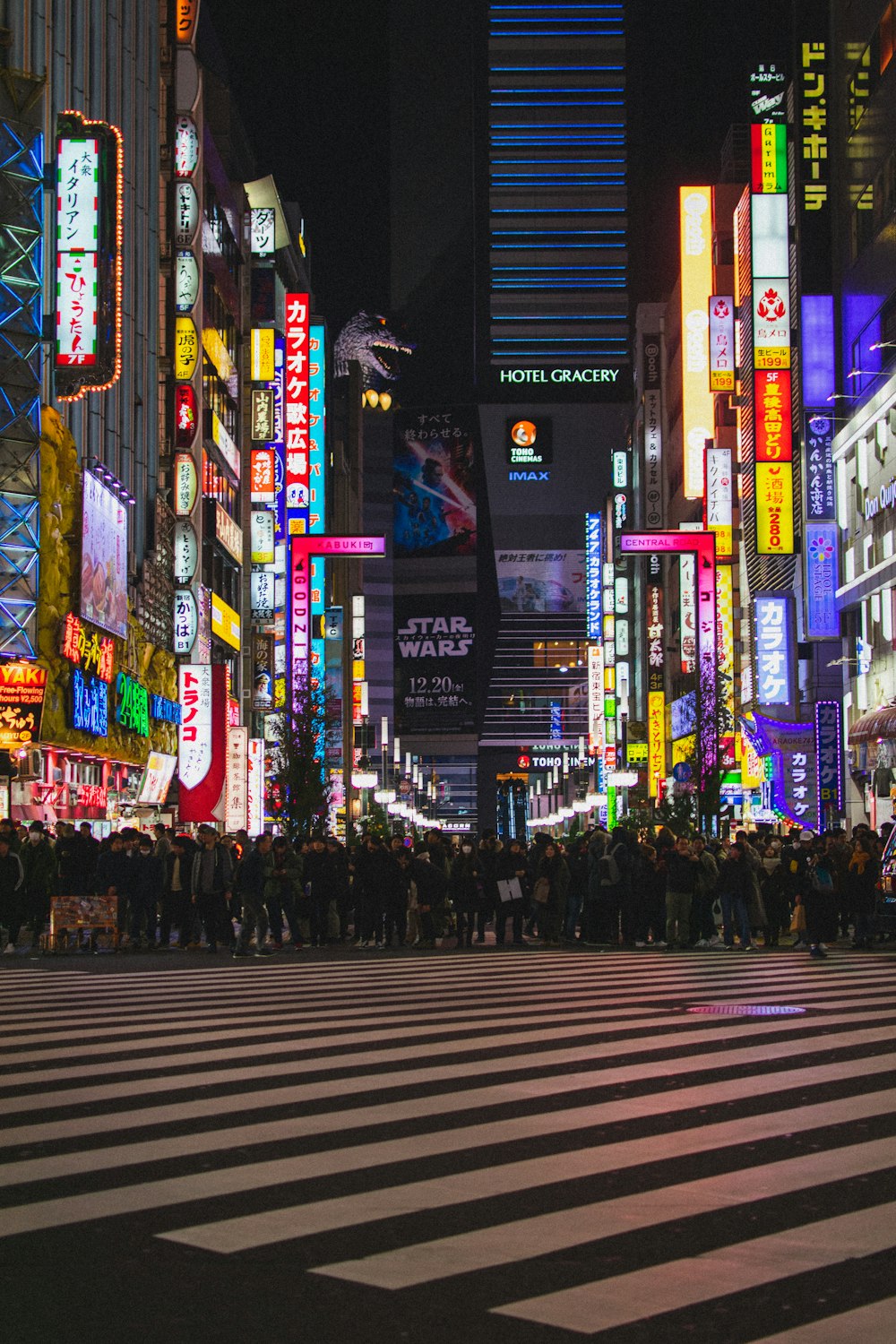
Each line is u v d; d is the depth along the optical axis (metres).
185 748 48.31
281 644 64.25
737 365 65.81
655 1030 12.88
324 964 21.75
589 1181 7.17
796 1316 5.14
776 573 51.03
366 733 79.56
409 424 150.12
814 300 46.50
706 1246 6.01
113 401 43.81
